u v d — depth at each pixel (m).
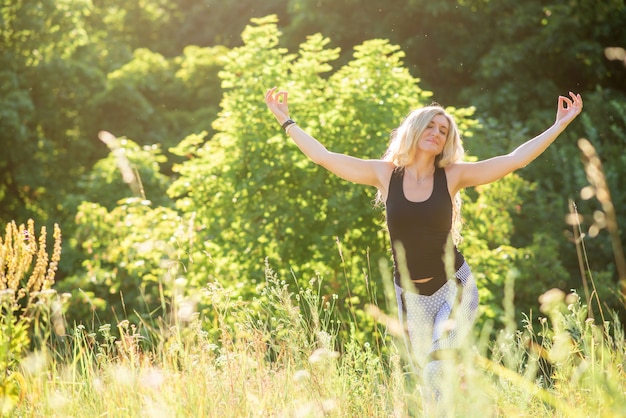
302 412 3.00
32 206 19.16
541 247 12.50
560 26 18.14
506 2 18.61
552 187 15.78
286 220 9.91
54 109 19.28
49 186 18.84
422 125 3.95
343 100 10.27
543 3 19.05
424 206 3.89
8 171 18.98
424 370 3.26
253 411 3.20
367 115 10.09
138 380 3.47
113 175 13.56
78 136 19.62
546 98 18.11
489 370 2.77
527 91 18.17
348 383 3.54
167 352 3.78
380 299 9.23
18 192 19.28
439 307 3.86
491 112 17.75
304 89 10.71
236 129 10.52
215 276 9.43
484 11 18.83
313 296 3.68
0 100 17.47
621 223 14.42
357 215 9.70
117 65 21.66
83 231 10.98
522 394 2.75
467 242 10.26
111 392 3.48
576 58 18.80
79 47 20.73
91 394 3.63
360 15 18.69
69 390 3.71
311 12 18.83
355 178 4.22
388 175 4.11
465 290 3.55
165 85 20.56
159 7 23.89
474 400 2.47
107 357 3.78
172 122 19.83
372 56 10.72
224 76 10.84
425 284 3.88
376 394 3.47
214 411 3.27
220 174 10.91
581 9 18.28
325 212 10.09
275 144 10.29
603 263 14.55
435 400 3.10
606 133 16.83
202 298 8.38
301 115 10.30
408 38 18.70
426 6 18.08
